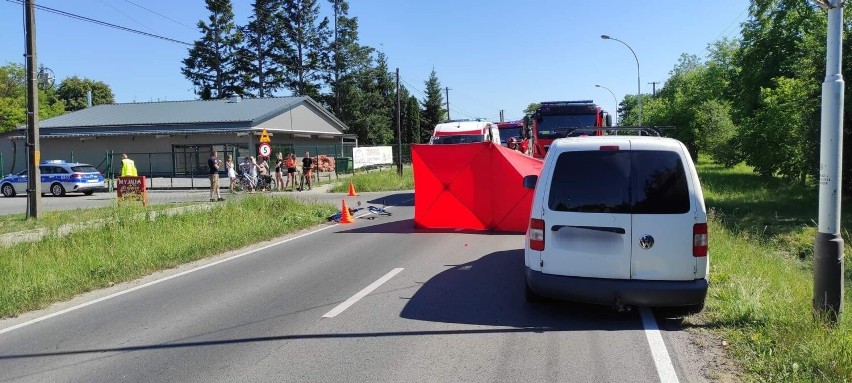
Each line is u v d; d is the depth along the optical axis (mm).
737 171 37000
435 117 82375
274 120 41406
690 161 5824
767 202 18500
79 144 41938
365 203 20266
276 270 9211
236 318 6488
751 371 4621
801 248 12422
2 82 59906
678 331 5711
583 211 5887
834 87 5453
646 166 5816
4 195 28812
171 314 6746
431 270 8875
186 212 14375
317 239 12477
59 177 27188
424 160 13273
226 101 46219
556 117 21344
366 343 5516
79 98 77875
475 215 13102
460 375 4688
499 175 12805
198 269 9508
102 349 5555
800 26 27312
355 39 64562
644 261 5715
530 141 23625
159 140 40656
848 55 15188
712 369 4711
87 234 11602
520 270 8766
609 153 5918
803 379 4355
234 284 8281
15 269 9102
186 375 4824
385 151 45344
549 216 6012
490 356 5113
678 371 4688
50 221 15430
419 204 13430
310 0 62156
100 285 8414
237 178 28125
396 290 7625
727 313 6035
